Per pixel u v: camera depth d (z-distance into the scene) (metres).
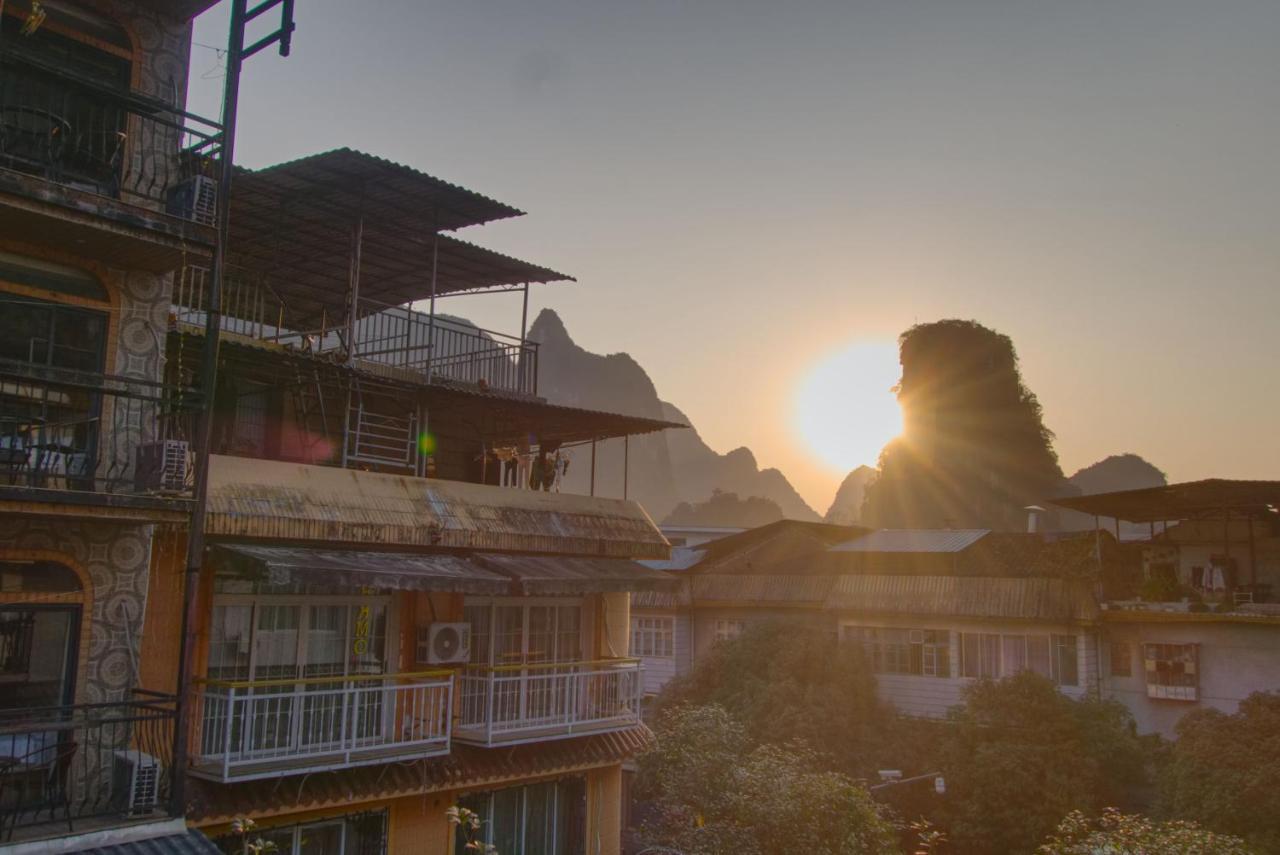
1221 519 32.50
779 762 19.45
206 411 11.16
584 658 18.88
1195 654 27.61
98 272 11.68
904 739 29.42
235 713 13.07
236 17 11.72
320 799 13.20
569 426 19.95
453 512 15.77
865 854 17.77
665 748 22.52
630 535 19.03
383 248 18.83
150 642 12.27
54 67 10.06
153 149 12.05
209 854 10.39
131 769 10.65
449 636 15.69
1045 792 25.00
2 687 10.66
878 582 33.41
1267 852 20.92
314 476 14.16
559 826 17.55
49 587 11.13
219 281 11.38
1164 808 23.86
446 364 21.89
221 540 12.88
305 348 17.89
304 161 15.13
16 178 9.96
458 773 15.10
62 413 11.37
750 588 37.00
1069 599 29.69
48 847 9.80
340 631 14.82
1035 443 68.44
